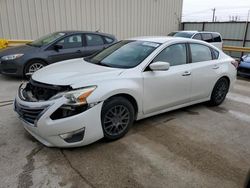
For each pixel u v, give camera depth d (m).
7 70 6.63
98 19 11.73
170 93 4.04
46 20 10.20
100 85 3.13
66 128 2.89
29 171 2.71
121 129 3.49
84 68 3.61
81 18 11.16
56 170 2.75
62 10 10.52
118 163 2.92
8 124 3.88
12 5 9.32
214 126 4.12
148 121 4.19
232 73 5.19
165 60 3.96
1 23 9.24
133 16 13.16
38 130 2.96
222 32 15.57
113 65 3.75
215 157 3.14
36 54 6.73
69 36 7.25
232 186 2.61
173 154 3.16
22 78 7.04
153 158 3.05
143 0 13.39
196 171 2.83
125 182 2.60
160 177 2.70
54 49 7.02
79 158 2.99
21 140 3.38
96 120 3.07
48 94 3.06
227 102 5.51
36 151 3.11
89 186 2.52
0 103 4.89
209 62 4.71
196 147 3.38
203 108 5.01
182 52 4.26
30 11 9.75
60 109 2.87
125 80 3.39
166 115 4.52
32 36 10.00
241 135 3.82
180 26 16.41
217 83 4.94
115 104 3.28
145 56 3.79
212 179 2.70
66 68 3.67
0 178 2.59
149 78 3.65
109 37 8.05
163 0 14.55
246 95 6.19
